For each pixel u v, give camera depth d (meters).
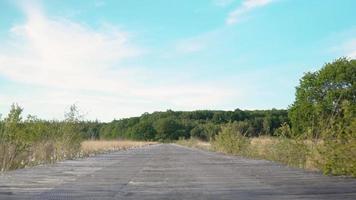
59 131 39.62
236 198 13.70
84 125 42.94
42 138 36.16
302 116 62.41
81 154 41.56
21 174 21.62
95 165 28.36
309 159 26.25
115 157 39.78
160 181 18.55
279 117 91.31
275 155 32.78
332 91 60.19
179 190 15.63
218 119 142.50
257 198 13.70
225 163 30.17
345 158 20.61
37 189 15.81
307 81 64.00
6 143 26.27
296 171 23.25
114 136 137.12
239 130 49.62
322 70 63.00
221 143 51.16
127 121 161.38
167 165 28.36
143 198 13.70
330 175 20.95
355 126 20.53
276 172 22.70
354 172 20.20
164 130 149.62
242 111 138.62
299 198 13.63
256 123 88.44
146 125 150.62
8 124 27.16
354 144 20.34
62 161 33.22
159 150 61.59
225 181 18.50
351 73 61.59
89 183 17.75
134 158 37.75
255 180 18.86
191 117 166.00
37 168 25.66
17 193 14.77
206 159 35.59
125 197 13.91
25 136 32.00
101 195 14.35
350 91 60.25
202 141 100.62
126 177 20.22
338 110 23.69
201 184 17.44
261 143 38.88
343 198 13.59
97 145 58.62
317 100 62.72
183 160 34.22
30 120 35.09
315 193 14.74
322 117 25.06
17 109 27.64
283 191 15.27
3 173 22.17
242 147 44.53
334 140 21.64
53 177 20.16
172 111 170.50
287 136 30.66
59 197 13.90
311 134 25.48
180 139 124.25
